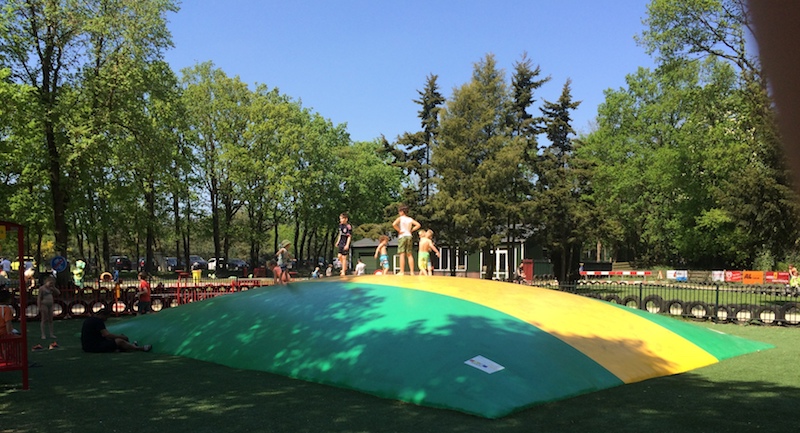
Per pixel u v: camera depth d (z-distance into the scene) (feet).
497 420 21.38
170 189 128.57
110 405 23.75
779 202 73.05
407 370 25.93
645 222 187.42
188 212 159.63
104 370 31.50
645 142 175.11
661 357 32.14
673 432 19.99
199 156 153.28
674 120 167.94
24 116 72.49
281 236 282.77
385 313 32.86
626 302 70.38
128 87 83.61
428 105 160.04
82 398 24.99
